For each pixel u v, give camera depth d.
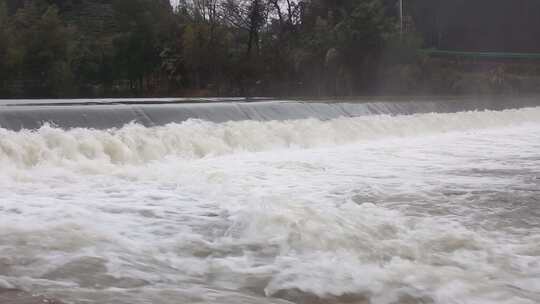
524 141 21.22
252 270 6.05
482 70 55.38
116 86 57.00
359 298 5.46
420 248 6.85
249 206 8.46
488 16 65.94
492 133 24.91
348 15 51.03
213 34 53.00
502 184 11.70
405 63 48.97
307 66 49.56
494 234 7.82
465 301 5.42
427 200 9.91
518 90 51.84
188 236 7.15
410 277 5.93
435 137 22.80
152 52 55.09
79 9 60.50
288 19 57.31
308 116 21.81
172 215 8.24
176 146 15.32
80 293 5.02
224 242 6.97
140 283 5.45
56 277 5.46
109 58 54.62
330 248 6.78
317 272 6.02
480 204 9.68
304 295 5.49
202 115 18.11
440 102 30.19
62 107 15.25
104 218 7.84
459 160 15.62
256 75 52.69
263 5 54.62
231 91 53.31
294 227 7.26
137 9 54.91
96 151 13.48
